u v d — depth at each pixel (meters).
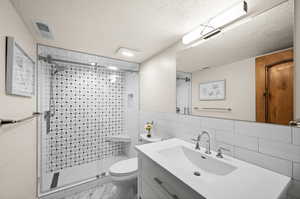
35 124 1.54
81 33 1.42
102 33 1.42
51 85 2.10
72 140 2.33
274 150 0.84
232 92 1.06
